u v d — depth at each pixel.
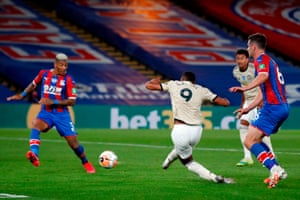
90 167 38.56
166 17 117.38
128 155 51.62
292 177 36.66
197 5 120.44
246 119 43.53
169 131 83.62
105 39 110.56
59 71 37.81
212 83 102.50
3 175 37.19
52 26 112.06
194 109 32.31
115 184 33.22
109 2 117.69
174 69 105.00
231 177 36.66
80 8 114.62
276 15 119.81
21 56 103.25
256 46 31.67
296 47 111.75
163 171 39.19
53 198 28.52
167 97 100.38
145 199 28.14
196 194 29.45
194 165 32.94
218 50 110.25
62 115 38.00
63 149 56.59
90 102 98.06
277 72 31.47
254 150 31.52
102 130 85.25
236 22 117.12
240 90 30.69
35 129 37.88
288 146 62.81
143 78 103.88
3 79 99.56
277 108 31.41
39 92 95.12
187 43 111.19
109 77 102.62
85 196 29.12
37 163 37.19
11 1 116.75
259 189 31.12
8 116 88.19
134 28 112.50
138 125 89.62
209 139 70.81
